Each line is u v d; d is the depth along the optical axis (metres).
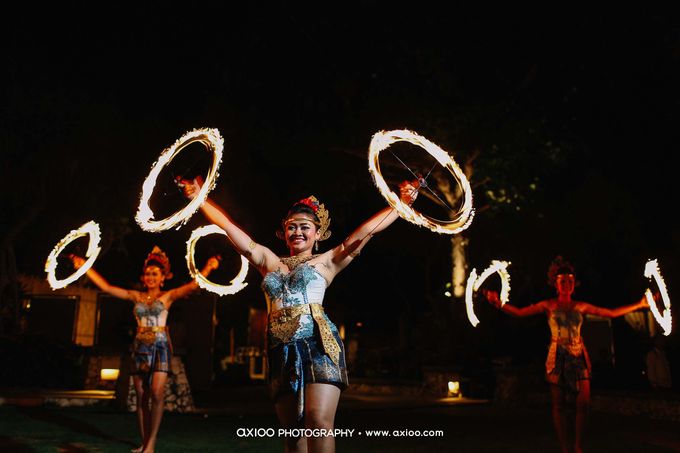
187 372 17.28
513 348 17.62
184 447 7.09
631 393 11.36
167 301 6.84
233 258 18.73
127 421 8.99
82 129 15.01
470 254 19.33
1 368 13.23
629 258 16.84
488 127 16.44
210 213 3.95
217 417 10.11
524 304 19.22
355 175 19.28
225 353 21.95
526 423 9.77
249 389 18.14
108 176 15.47
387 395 16.28
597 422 9.97
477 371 15.34
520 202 16.62
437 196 3.94
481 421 10.02
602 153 17.16
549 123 17.06
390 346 26.14
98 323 17.84
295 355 3.64
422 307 27.23
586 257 17.50
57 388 13.33
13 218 15.07
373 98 17.42
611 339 17.02
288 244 4.02
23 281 16.92
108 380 13.27
